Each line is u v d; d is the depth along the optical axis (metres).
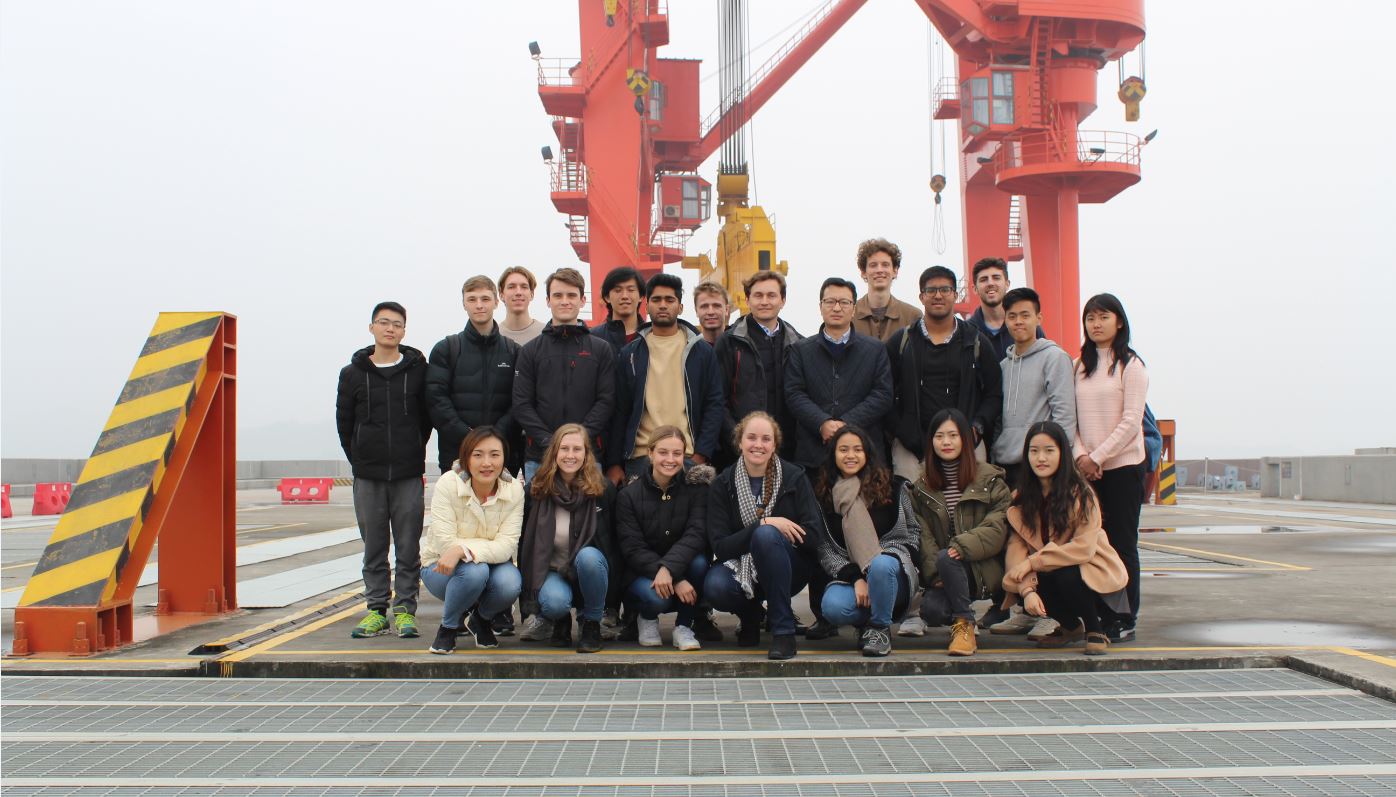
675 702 4.55
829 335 6.06
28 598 5.56
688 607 5.59
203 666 5.19
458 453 5.85
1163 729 4.09
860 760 3.72
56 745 3.96
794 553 5.50
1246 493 28.75
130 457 6.11
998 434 6.11
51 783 3.54
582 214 33.19
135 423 6.29
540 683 4.95
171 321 6.88
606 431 6.18
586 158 32.19
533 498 5.63
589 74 32.19
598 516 5.60
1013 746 3.88
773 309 6.33
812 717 4.29
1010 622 6.05
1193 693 4.66
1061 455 5.29
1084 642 5.61
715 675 5.07
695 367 6.07
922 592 6.02
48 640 5.50
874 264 7.02
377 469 6.08
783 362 6.33
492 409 6.20
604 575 5.40
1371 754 3.77
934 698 4.60
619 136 32.03
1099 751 3.82
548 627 5.95
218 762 3.75
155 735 4.09
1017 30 29.08
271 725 4.23
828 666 5.07
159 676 5.16
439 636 5.43
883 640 5.27
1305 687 4.76
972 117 29.11
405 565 6.22
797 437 6.13
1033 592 5.29
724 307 6.86
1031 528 5.35
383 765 3.70
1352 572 9.19
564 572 5.57
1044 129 29.06
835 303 6.00
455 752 3.84
